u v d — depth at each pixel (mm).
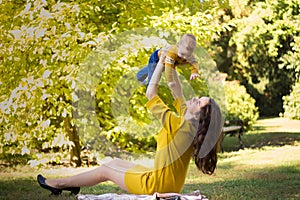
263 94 18609
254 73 18391
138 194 4398
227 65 18281
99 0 7250
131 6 7824
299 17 12805
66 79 6172
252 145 11516
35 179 7289
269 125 15688
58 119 8219
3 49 6527
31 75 6477
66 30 6645
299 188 6562
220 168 8281
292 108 15734
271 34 14172
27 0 6602
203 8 8570
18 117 6703
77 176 4797
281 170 7984
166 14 7426
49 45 6527
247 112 13422
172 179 4254
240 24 15828
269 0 13234
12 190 6500
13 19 6656
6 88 6629
